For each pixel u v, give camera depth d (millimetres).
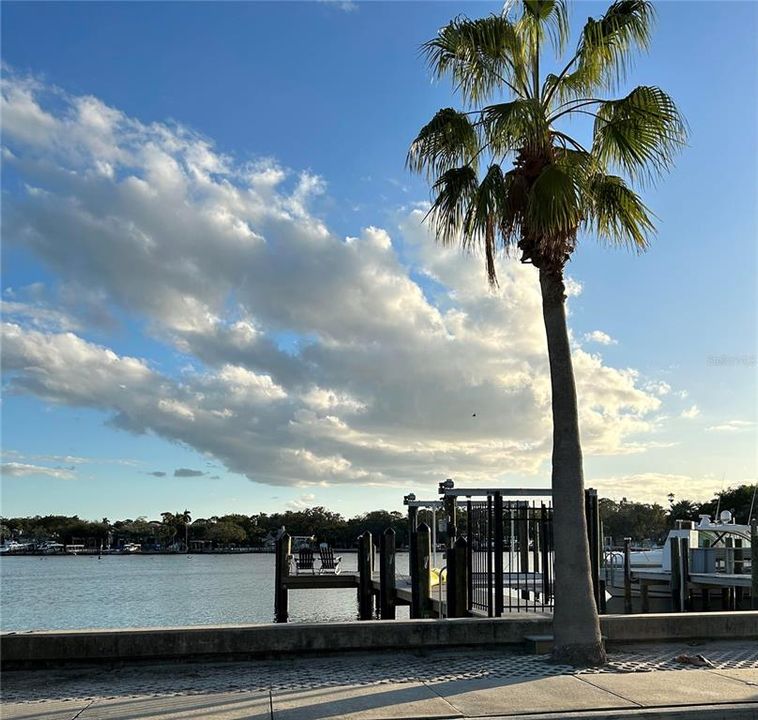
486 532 17750
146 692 9391
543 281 12422
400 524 109062
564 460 11867
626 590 27375
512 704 8688
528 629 12289
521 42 13086
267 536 194000
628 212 13438
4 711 8438
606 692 9266
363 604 32062
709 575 25875
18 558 177875
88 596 60531
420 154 13117
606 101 12938
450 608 17641
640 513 97875
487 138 12477
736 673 10430
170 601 53125
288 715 8219
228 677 10250
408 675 10359
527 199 12031
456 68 13172
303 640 11461
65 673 10484
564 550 11570
